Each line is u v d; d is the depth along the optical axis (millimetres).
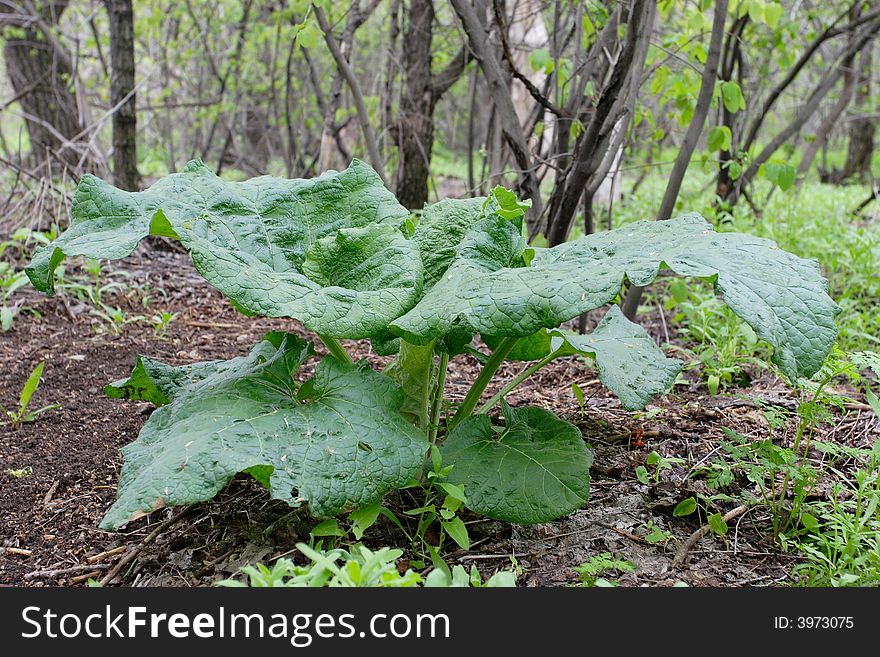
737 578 2271
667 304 4426
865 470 2729
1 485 2736
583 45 5414
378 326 2211
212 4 9727
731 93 4371
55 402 3354
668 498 2643
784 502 2619
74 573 2332
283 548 2377
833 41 10367
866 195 9945
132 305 4738
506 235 2414
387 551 1775
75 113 9031
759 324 2025
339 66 4645
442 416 2936
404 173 7102
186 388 2621
